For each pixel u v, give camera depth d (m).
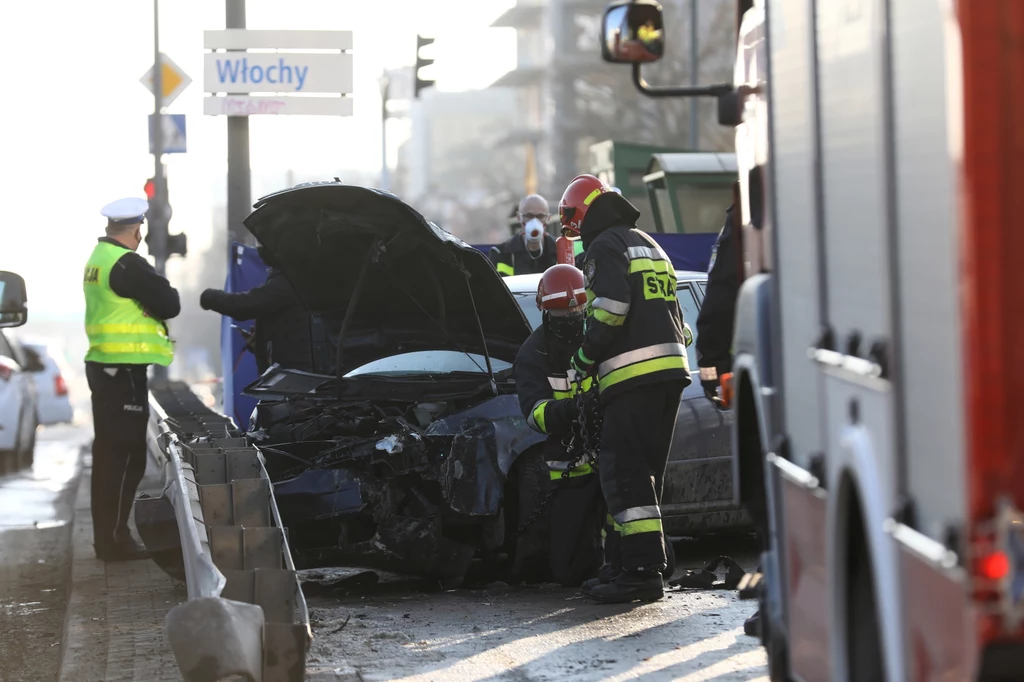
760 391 11.34
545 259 32.38
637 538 17.45
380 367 21.61
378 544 18.77
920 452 7.15
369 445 18.88
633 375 17.27
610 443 17.45
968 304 6.48
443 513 18.81
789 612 10.55
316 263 20.64
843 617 9.07
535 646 15.49
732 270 14.98
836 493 8.88
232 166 34.62
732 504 21.09
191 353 128.38
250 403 29.22
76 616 18.34
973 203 6.48
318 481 18.62
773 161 10.68
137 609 18.75
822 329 9.24
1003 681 6.52
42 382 59.09
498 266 32.34
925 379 7.07
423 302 20.97
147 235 49.75
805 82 9.71
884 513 7.76
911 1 7.26
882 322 7.89
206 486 16.25
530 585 19.84
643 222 53.69
